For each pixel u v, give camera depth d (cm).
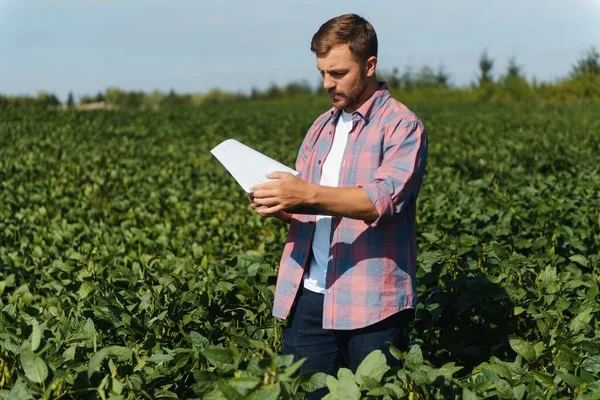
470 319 509
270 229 774
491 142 1650
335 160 382
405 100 4503
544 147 1291
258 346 284
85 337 355
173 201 909
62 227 755
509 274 486
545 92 4241
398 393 308
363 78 362
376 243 365
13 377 349
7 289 589
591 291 443
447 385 317
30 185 1027
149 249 678
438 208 738
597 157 1186
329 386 304
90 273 518
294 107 3934
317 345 388
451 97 4634
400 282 369
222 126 2267
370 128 368
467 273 504
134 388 320
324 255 380
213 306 471
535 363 371
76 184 1155
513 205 705
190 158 1445
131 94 5250
